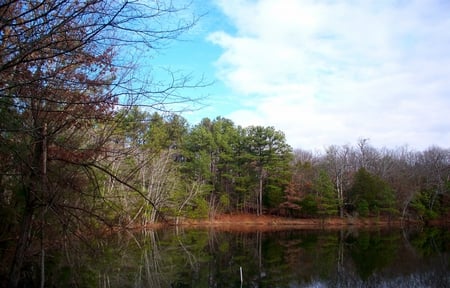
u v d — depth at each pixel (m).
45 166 8.36
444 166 68.44
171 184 43.56
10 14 5.80
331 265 23.69
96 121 8.87
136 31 5.89
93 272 18.77
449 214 60.44
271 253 28.50
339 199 58.66
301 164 67.56
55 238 11.18
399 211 60.53
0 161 8.30
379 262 24.69
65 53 6.10
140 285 17.42
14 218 11.41
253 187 61.44
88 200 11.28
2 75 6.22
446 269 22.22
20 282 13.95
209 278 19.78
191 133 58.81
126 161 13.37
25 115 7.76
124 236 30.34
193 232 44.78
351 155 74.88
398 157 81.38
